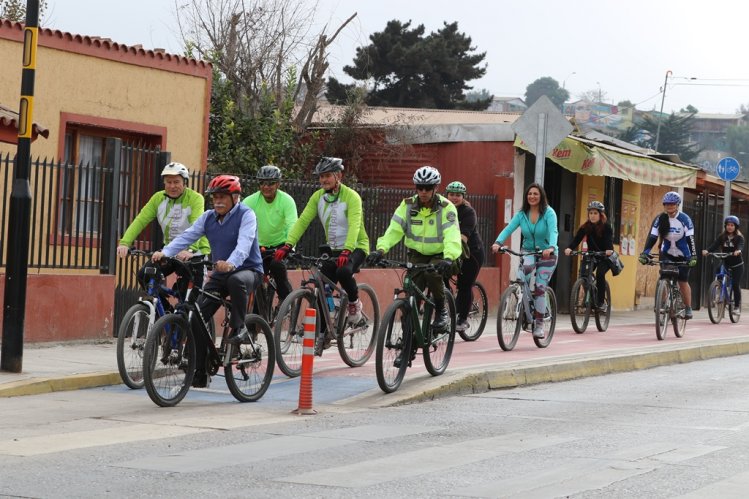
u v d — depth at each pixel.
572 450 9.03
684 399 12.49
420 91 62.53
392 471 8.08
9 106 17.75
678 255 19.61
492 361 14.72
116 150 16.06
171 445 9.07
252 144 25.31
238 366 11.42
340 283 13.52
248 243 11.11
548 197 25.48
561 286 25.80
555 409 11.60
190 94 20.59
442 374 13.00
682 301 19.75
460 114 35.06
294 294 12.96
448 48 62.88
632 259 28.83
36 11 12.55
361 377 13.29
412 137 25.31
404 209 12.51
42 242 15.23
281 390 12.38
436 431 10.01
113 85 19.16
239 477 7.82
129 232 12.52
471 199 23.30
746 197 37.38
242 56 32.44
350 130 26.52
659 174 26.77
